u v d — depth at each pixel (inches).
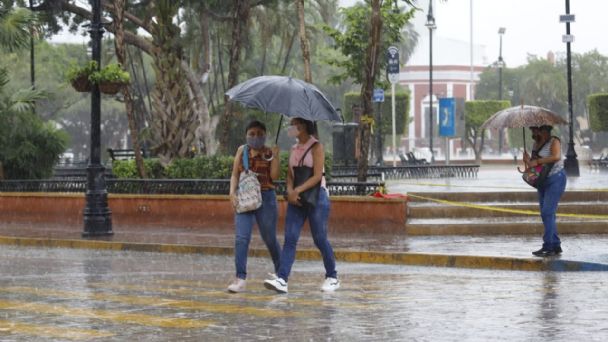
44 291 627.5
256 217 610.2
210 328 469.7
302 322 485.7
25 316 515.5
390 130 2677.2
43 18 1609.3
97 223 1053.8
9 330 469.4
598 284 645.3
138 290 629.9
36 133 1443.2
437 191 1113.4
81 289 638.5
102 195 1061.1
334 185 1038.4
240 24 1417.3
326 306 543.8
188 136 1262.3
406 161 2215.8
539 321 482.6
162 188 1147.9
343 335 447.5
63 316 514.0
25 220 1238.9
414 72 5492.1
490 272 744.3
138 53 1824.6
